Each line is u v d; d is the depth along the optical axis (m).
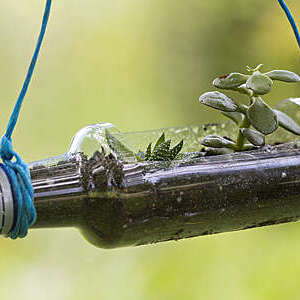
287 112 1.74
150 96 3.73
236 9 3.52
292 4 3.38
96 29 3.72
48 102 3.62
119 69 3.74
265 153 1.71
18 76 3.59
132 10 3.75
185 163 1.69
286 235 3.18
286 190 1.69
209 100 1.71
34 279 3.06
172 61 3.71
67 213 1.65
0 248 3.10
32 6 3.63
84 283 3.06
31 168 1.65
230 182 1.68
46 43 3.66
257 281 3.05
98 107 3.68
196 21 3.66
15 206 1.61
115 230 1.66
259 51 3.49
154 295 3.05
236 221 1.69
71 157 1.67
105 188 1.66
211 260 3.14
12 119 1.63
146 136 1.72
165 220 1.67
